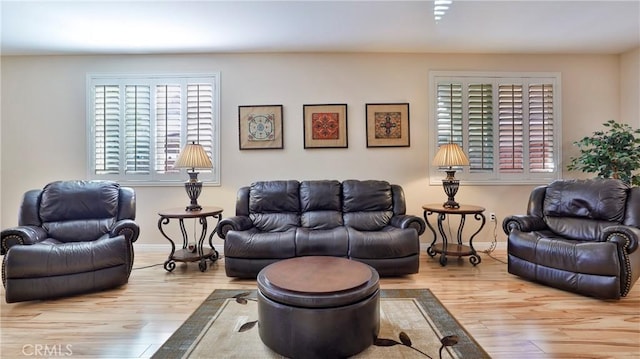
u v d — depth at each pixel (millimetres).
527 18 3117
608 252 2443
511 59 4062
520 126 4074
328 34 3465
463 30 3381
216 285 2904
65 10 2891
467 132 4055
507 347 1862
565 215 3127
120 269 2818
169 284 2932
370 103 4035
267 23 3186
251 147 4027
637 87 3885
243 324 2150
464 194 4078
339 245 2996
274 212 3576
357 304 1780
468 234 4098
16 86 3977
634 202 2775
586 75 4086
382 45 3785
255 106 4012
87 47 3752
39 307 2439
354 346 1772
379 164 4059
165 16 3018
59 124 3996
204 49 3869
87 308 2422
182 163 3361
